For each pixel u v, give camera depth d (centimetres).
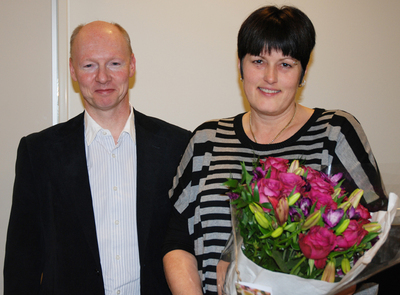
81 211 140
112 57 142
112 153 150
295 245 75
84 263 138
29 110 186
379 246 75
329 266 74
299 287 76
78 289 136
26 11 182
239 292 82
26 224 142
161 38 192
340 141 111
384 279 106
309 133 116
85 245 138
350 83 211
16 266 140
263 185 80
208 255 117
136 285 144
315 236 71
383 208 93
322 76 209
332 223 73
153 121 161
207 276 117
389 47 212
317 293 75
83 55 141
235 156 121
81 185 143
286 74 113
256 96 117
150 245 143
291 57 110
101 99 143
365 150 111
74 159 146
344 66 210
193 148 131
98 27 146
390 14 210
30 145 147
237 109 202
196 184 126
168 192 148
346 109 212
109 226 143
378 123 216
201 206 120
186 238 127
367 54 211
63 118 188
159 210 147
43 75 185
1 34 181
